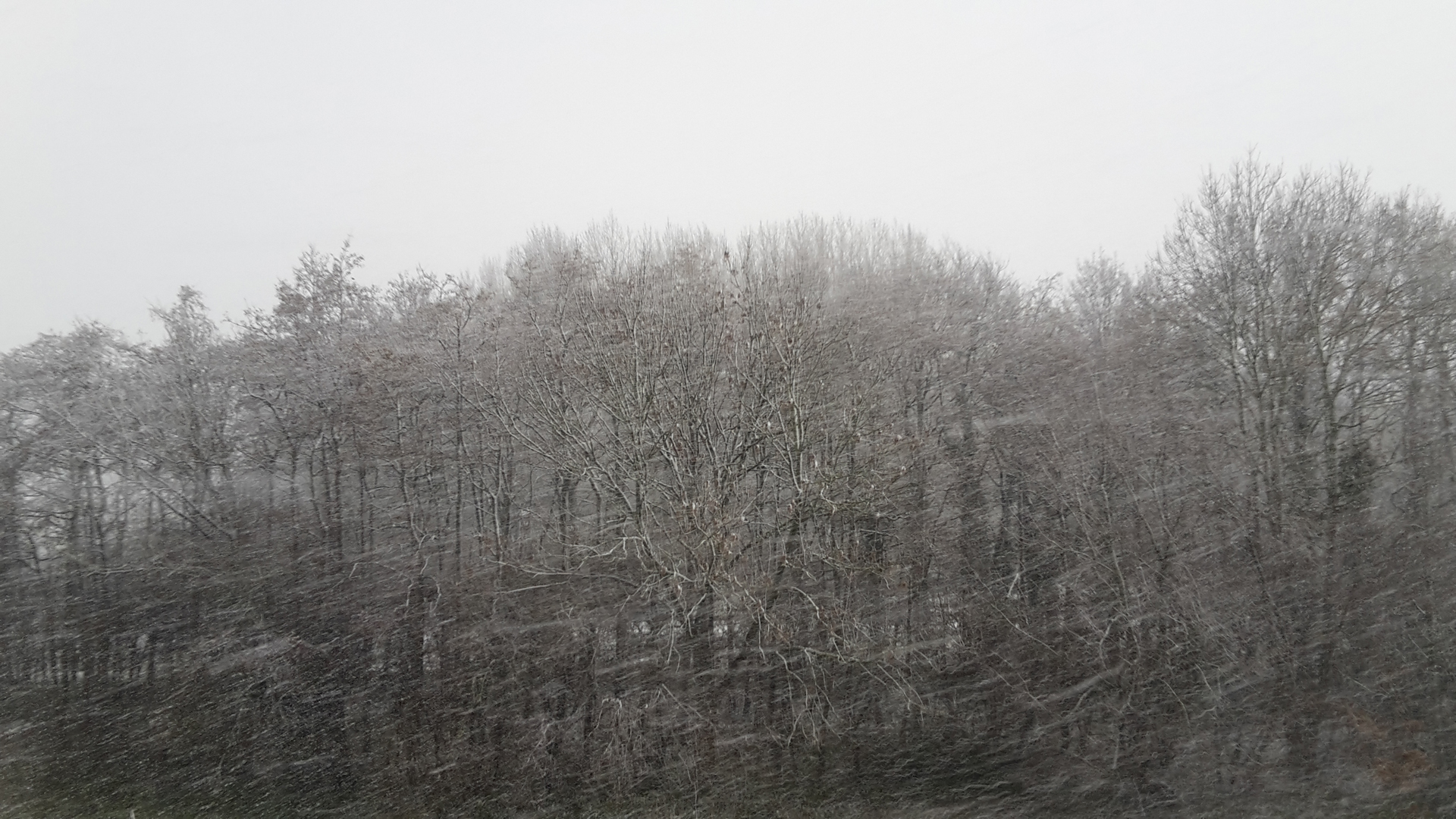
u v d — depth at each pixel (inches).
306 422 1078.4
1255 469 869.8
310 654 981.8
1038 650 860.6
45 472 1104.8
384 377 991.0
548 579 944.9
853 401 870.4
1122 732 791.7
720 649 878.4
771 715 864.3
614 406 885.2
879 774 831.7
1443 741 737.0
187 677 1011.9
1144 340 986.7
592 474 869.8
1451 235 888.3
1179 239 994.7
